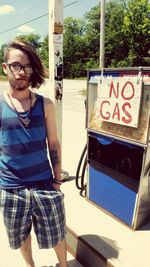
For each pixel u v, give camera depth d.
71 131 6.80
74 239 2.64
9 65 1.76
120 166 2.73
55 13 3.16
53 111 1.93
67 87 22.09
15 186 1.89
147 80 2.35
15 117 1.79
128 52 38.31
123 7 38.22
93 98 2.93
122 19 37.69
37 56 1.81
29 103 1.82
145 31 36.56
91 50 42.38
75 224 2.76
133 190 2.62
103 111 2.78
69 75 42.44
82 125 7.52
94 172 3.04
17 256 2.64
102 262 2.36
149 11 36.09
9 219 1.95
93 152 3.04
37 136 1.85
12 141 1.83
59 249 2.14
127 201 2.71
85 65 41.12
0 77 32.81
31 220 2.04
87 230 2.67
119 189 2.77
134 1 36.00
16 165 1.87
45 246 2.03
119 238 2.56
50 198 1.93
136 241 2.53
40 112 1.85
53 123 1.95
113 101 2.65
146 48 37.41
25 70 1.76
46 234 1.99
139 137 2.48
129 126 2.53
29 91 1.85
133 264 2.26
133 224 2.67
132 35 37.09
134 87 2.43
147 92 2.37
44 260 2.57
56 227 1.98
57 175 2.08
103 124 2.82
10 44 1.79
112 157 2.81
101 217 2.89
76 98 14.87
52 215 1.95
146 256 2.34
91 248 2.45
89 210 3.01
